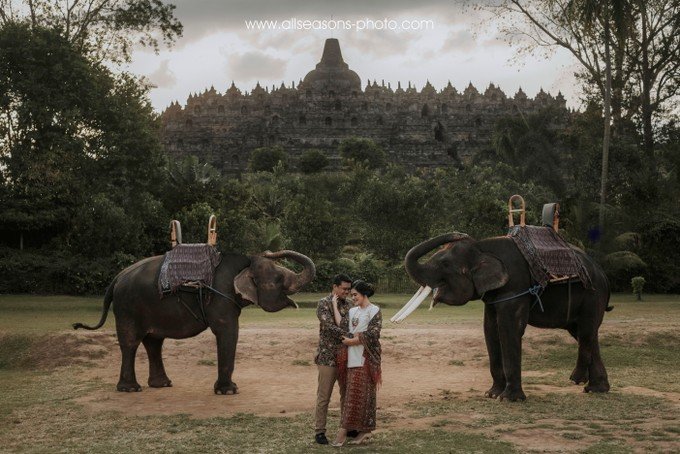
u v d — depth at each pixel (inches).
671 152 1711.4
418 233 2003.0
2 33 1263.5
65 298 1187.3
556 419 332.8
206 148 5344.5
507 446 281.4
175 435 309.9
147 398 401.1
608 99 1379.2
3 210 1354.6
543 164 2536.9
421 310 1044.5
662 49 1733.5
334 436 305.3
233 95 5713.6
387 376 484.7
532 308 404.5
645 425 317.4
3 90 1254.3
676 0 1667.1
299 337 590.6
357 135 5128.0
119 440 301.7
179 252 425.1
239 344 573.0
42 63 1277.1
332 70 5994.1
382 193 2018.9
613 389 420.2
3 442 300.8
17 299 1149.7
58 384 451.5
